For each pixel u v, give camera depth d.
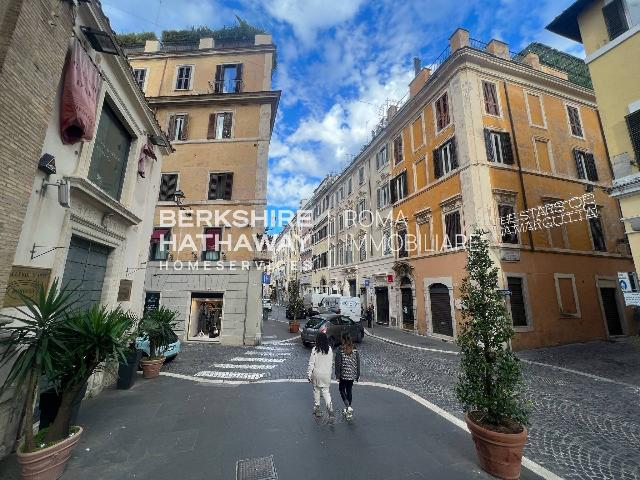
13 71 4.13
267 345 14.56
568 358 11.55
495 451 3.85
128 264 8.79
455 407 6.48
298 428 5.30
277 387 7.73
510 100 16.33
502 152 15.45
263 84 17.56
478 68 15.90
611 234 16.94
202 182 16.56
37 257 4.92
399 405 6.53
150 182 10.22
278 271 72.56
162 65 18.19
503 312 4.26
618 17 9.12
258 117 17.22
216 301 15.66
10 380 3.65
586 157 17.50
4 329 3.87
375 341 16.02
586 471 4.18
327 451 4.53
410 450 4.58
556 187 16.11
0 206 3.98
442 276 16.36
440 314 16.55
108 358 4.64
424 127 18.67
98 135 7.17
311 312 28.50
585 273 15.60
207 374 8.95
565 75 19.00
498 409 3.99
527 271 14.23
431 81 17.47
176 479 3.82
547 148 16.61
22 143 4.31
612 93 9.07
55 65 4.93
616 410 6.48
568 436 5.28
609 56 9.23
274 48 18.27
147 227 9.99
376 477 3.90
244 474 3.93
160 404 6.40
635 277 8.11
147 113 8.93
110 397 6.80
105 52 6.34
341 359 5.84
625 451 4.75
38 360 3.65
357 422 5.59
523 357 11.76
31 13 4.43
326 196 37.72
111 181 7.86
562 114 17.55
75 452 4.42
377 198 24.62
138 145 8.85
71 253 6.33
